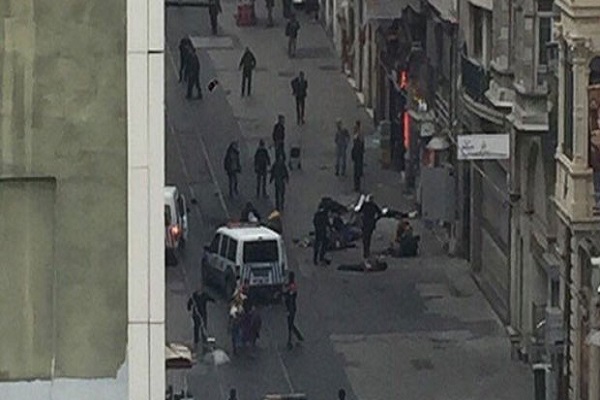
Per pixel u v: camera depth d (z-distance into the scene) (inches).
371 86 3782.0
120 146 812.6
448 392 2655.0
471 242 3004.4
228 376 2709.2
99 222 815.1
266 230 2955.2
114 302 817.5
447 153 3120.1
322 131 3754.9
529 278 2684.5
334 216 3206.2
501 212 2837.1
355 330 2869.1
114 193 814.5
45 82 808.9
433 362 2741.1
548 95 2645.2
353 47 3939.5
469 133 2955.2
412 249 3095.5
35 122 810.2
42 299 819.4
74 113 810.8
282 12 4370.1
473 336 2800.2
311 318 2910.9
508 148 2733.8
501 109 2783.0
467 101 2928.2
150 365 817.5
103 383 818.2
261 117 3843.5
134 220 811.4
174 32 4249.5
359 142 3452.3
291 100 3907.5
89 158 812.6
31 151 810.8
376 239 3206.2
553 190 2605.8
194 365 2704.2
